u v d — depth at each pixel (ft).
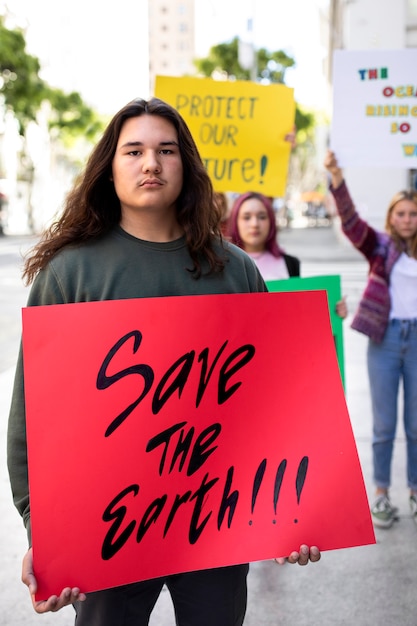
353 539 5.75
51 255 5.94
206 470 5.63
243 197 12.64
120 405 5.51
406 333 11.85
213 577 5.87
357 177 58.54
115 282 5.80
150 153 5.73
